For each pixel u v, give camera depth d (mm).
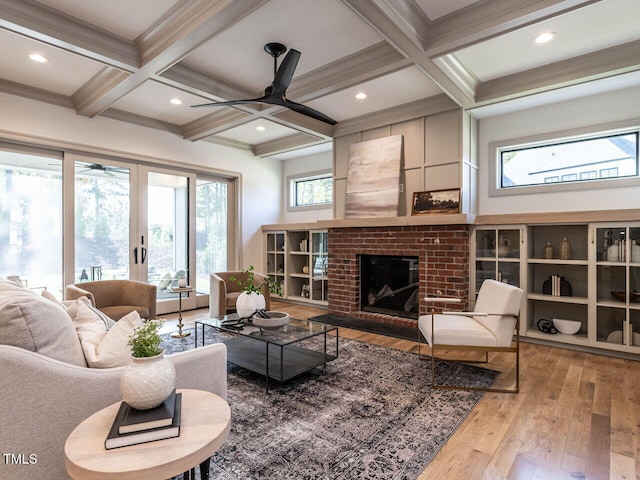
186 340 3811
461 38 2621
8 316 1285
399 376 2828
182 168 5227
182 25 2566
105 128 4367
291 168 6625
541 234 3947
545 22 2662
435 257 4078
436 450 1836
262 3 2234
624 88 3576
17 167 3822
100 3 2473
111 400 1426
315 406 2316
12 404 1219
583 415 2209
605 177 3779
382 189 4547
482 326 2834
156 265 4965
